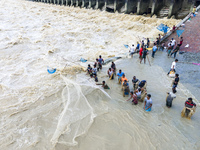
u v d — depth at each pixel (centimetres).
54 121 804
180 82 1104
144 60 1415
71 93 1007
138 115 820
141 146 653
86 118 801
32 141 696
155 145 657
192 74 1184
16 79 1225
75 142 675
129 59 1527
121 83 1060
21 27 2650
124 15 3206
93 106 888
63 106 905
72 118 802
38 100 975
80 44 2034
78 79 1184
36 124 789
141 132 719
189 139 682
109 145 659
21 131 754
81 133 718
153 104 895
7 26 2680
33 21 3112
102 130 733
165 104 895
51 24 2927
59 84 1135
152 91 1012
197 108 855
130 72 1268
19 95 1035
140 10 3148
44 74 1283
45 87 1108
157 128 738
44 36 2253
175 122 771
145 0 3119
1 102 971
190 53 1517
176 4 2678
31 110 895
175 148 644
